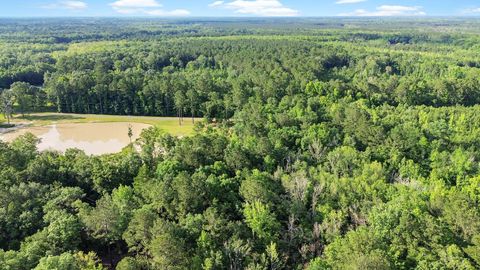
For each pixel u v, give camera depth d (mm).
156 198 71812
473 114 135000
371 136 107875
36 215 68500
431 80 192375
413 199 70250
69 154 99500
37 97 182125
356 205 72375
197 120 166750
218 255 58906
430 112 137375
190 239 63500
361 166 90500
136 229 62062
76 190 76000
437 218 64938
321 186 76438
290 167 91250
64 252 56906
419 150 102375
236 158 90562
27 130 155125
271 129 113312
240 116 133375
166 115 176875
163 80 177750
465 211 61344
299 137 109500
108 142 142375
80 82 178750
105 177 85250
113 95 179500
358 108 130500
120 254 69250
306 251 65500
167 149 103188
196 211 71812
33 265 54625
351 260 52844
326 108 136625
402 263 55969
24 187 74188
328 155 96125
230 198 76562
